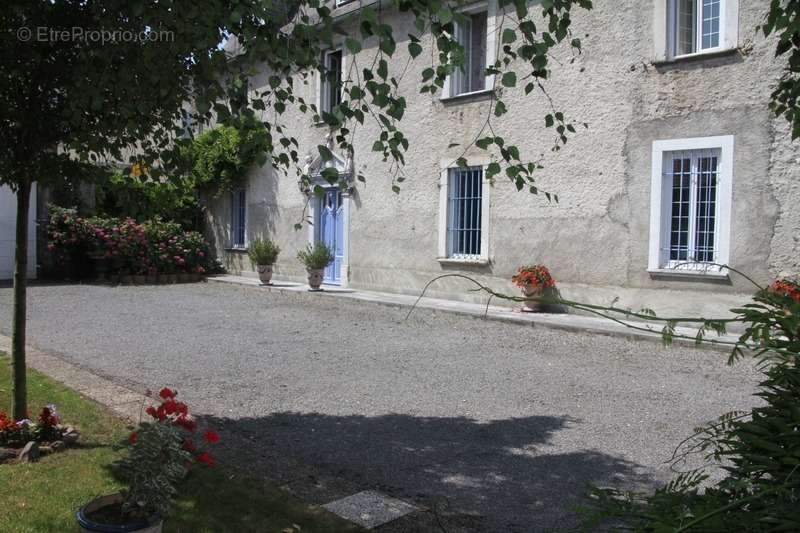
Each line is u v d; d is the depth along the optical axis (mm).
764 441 1876
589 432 5469
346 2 14125
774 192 9180
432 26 3334
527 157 12031
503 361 8250
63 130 4656
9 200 18500
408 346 9258
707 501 1866
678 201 10289
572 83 11367
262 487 4223
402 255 14461
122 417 5547
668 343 1941
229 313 12430
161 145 4910
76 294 15195
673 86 10156
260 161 4219
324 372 7691
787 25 2992
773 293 1970
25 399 5094
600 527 3641
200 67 4160
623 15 10688
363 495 4129
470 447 5125
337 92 4234
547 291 11719
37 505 3805
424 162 13891
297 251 17453
